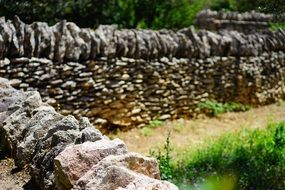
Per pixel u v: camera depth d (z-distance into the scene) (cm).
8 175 366
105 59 811
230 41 1106
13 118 418
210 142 805
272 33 1316
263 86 1238
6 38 674
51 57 730
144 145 826
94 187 248
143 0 1166
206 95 1053
